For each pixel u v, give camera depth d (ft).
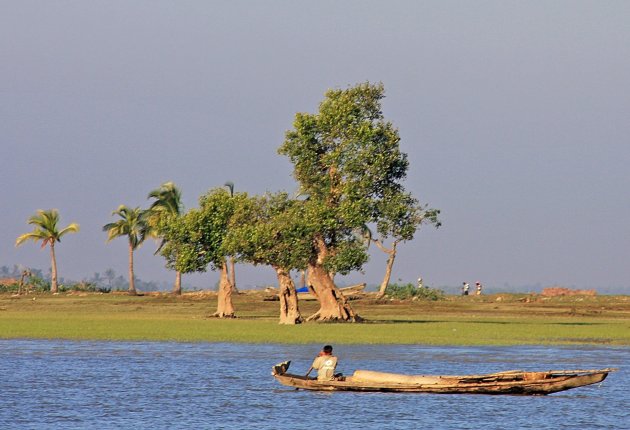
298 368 614.75
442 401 482.28
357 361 650.02
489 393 495.41
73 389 522.88
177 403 476.95
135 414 447.83
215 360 654.94
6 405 472.03
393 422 427.74
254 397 495.41
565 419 436.35
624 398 492.54
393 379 505.66
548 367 623.77
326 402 479.41
